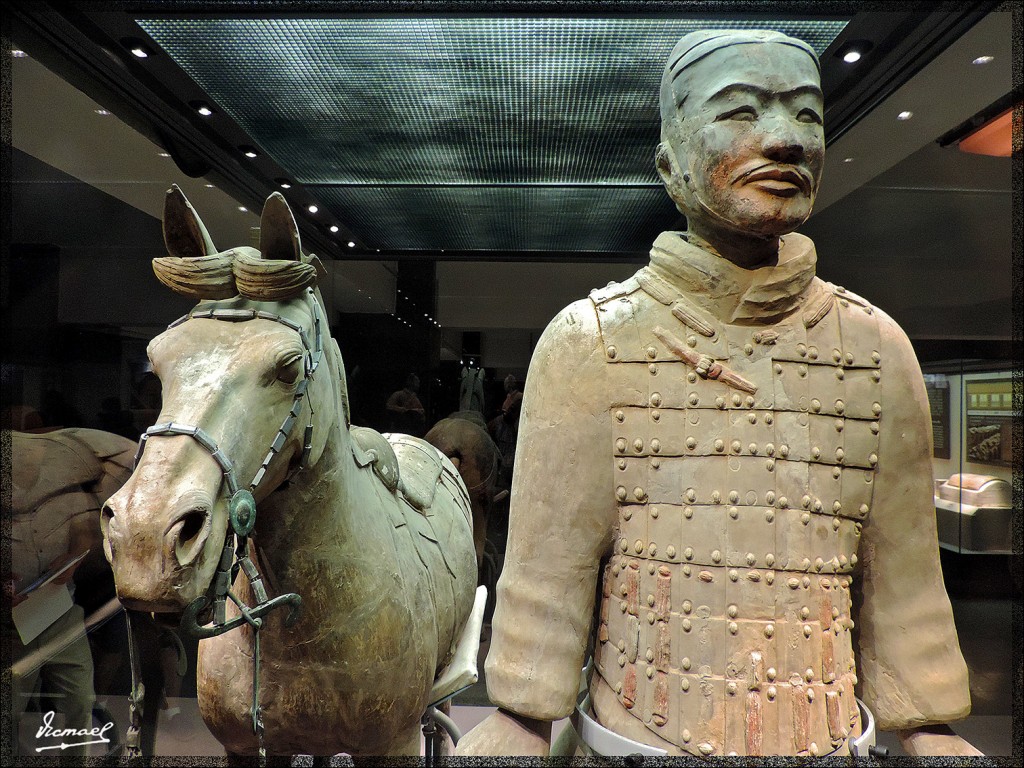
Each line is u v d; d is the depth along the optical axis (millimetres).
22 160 1944
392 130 1891
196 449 1243
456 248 2234
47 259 2025
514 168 2006
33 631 2094
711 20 1542
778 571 1228
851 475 1294
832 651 1243
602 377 1293
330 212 2199
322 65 1688
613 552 1325
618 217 2168
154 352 1379
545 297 2250
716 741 1182
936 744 1303
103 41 1632
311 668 1559
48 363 2064
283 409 1382
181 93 1785
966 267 1824
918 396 1327
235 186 2086
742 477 1242
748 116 1209
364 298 2266
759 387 1265
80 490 2150
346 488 1596
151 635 2344
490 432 2258
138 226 2102
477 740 1304
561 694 1273
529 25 1563
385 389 2262
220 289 1423
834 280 2012
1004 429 1818
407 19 1542
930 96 1695
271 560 1522
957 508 1915
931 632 1306
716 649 1209
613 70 1695
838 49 1615
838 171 1921
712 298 1299
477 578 2369
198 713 2498
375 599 1606
